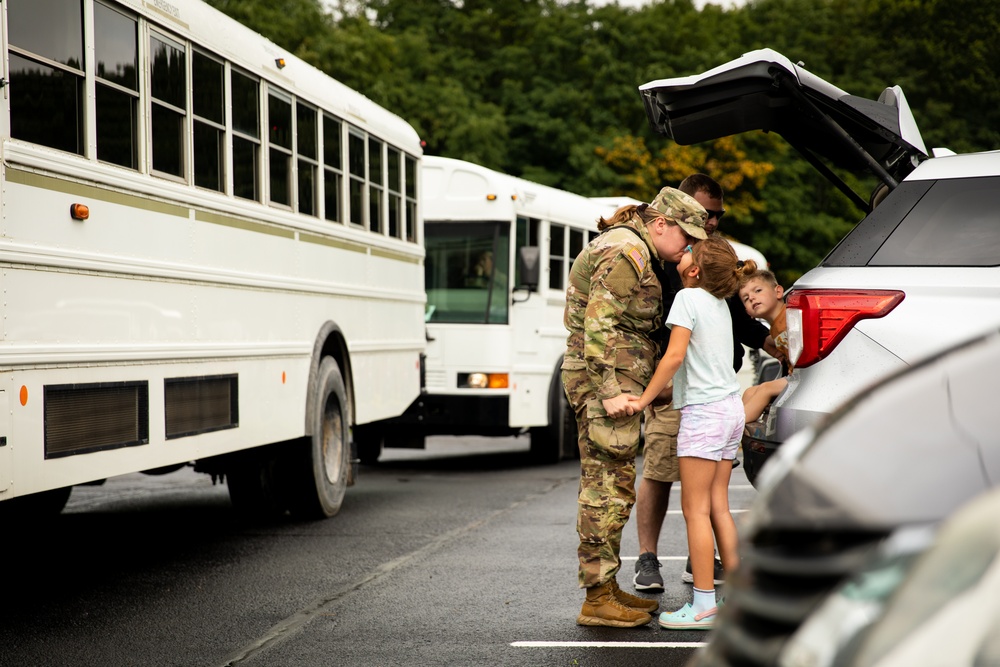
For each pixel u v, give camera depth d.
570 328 5.56
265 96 8.23
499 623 5.59
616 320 5.22
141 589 6.53
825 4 48.78
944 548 1.34
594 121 40.47
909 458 1.64
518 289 13.72
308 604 6.09
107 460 5.96
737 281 5.21
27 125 5.41
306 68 9.10
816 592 1.47
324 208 9.30
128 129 6.37
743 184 40.94
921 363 1.83
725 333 5.20
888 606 1.35
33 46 5.48
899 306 4.26
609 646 5.12
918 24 45.56
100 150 6.05
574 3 44.44
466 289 13.70
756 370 8.77
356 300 9.95
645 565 6.26
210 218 7.29
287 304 8.48
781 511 1.57
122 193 6.21
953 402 1.72
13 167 5.23
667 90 6.04
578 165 38.81
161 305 6.62
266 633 5.47
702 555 5.30
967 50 44.25
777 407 4.52
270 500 8.94
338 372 9.41
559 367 14.52
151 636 5.44
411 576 6.79
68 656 5.09
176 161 6.92
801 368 4.48
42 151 5.46
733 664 1.59
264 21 34.03
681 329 5.11
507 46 43.84
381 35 37.03
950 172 4.51
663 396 5.73
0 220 5.11
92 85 5.98
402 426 13.67
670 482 6.21
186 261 6.95
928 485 1.58
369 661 4.93
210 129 7.39
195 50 7.20
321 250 9.17
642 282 5.29
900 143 5.92
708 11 49.00
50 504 8.66
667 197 5.40
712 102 6.11
